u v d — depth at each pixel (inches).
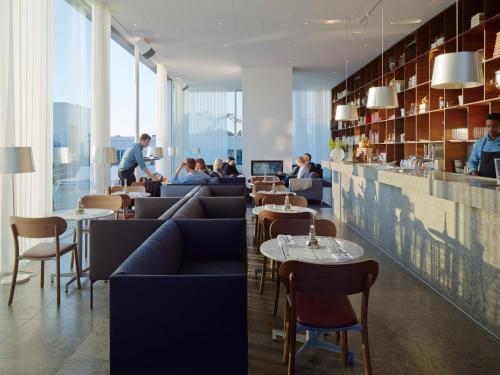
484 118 289.0
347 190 339.6
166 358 90.4
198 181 315.3
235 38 394.6
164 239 135.0
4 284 190.7
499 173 140.1
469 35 286.7
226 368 90.7
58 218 167.8
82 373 117.5
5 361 123.8
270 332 144.3
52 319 153.3
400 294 179.3
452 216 167.8
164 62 501.4
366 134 505.0
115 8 318.0
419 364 122.5
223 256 167.6
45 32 245.0
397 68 393.7
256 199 263.3
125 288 89.8
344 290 102.7
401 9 312.0
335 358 125.8
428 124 360.5
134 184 322.7
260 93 519.5
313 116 712.4
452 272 168.2
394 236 233.0
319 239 142.6
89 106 314.7
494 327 140.0
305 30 366.9
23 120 224.7
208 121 709.3
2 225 204.7
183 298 90.1
